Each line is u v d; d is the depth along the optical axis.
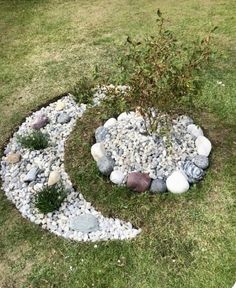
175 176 2.13
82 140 2.42
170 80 2.03
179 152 2.22
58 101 2.75
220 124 2.48
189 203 2.08
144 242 1.96
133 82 2.06
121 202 2.11
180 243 1.94
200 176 2.15
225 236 1.96
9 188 2.26
